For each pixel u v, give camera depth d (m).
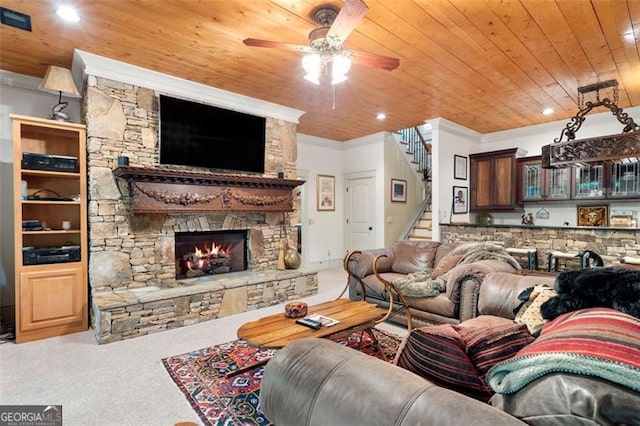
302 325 2.42
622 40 3.03
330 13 2.60
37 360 2.80
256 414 2.06
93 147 3.54
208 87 4.22
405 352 1.29
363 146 7.18
